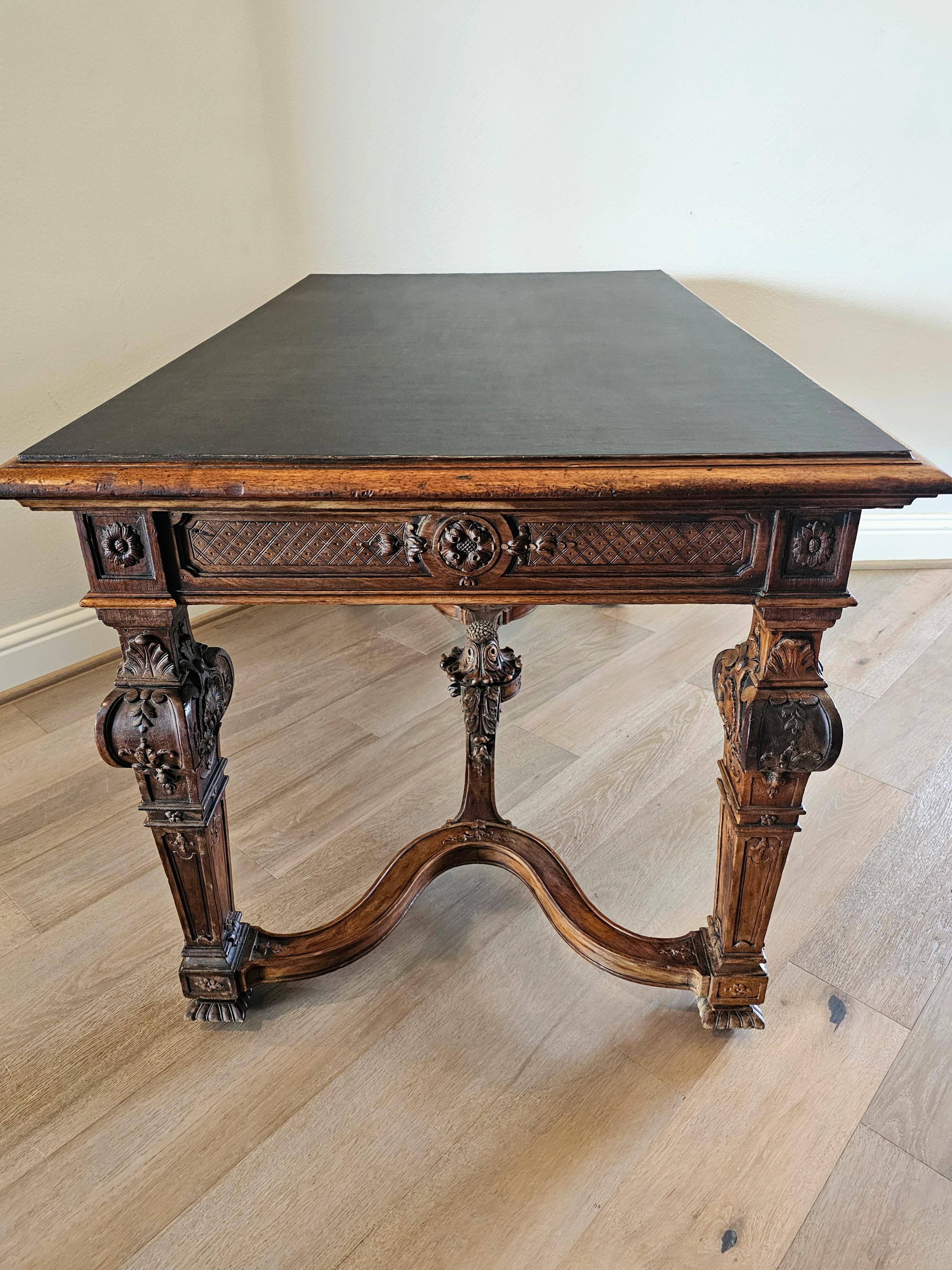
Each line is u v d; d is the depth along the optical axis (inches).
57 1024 45.4
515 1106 41.0
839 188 78.7
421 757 66.7
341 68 74.0
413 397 37.7
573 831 58.8
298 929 51.0
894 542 95.0
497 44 72.6
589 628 86.0
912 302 84.1
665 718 71.0
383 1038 44.5
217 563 33.3
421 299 61.2
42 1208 36.9
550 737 68.8
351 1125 40.3
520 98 74.9
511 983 47.7
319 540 32.7
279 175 78.5
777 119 75.7
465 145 77.0
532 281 68.6
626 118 75.7
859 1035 44.4
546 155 77.3
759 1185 37.4
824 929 50.8
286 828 59.4
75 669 78.8
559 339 48.4
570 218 80.2
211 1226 36.2
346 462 30.5
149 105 69.2
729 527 32.2
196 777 37.7
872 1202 36.8
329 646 83.4
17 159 63.5
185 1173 38.3
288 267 82.9
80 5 63.3
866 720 70.2
